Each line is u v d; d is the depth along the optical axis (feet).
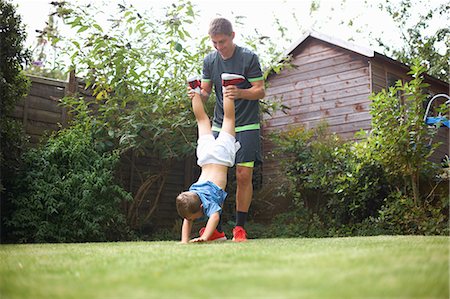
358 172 16.97
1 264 4.28
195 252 5.15
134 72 17.24
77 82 18.42
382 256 3.95
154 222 20.22
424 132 14.98
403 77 25.66
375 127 15.75
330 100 25.02
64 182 14.83
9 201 14.71
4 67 14.71
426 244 5.61
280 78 27.12
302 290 2.58
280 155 23.54
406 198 15.39
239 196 9.98
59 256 5.05
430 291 2.60
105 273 3.47
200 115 9.96
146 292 2.62
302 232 18.04
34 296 2.67
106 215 15.37
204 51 18.03
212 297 2.44
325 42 25.57
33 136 16.89
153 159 20.12
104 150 17.43
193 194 8.36
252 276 3.06
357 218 17.87
